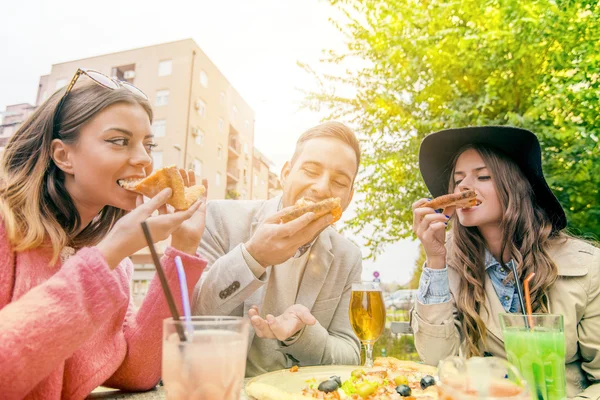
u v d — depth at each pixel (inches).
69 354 41.9
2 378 37.8
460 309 102.5
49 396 49.8
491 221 101.0
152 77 1019.3
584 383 89.8
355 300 84.0
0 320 39.6
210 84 1117.1
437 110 220.4
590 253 94.1
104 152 57.6
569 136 175.9
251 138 1462.8
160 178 59.1
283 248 70.6
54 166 59.9
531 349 55.2
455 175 107.9
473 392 35.5
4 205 52.8
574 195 171.6
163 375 39.5
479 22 192.7
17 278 51.1
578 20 175.5
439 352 87.4
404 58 220.2
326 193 95.3
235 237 107.0
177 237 64.7
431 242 90.0
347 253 111.0
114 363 61.4
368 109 240.2
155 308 62.6
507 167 101.2
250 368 97.4
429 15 208.7
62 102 58.9
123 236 48.9
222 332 39.8
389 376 68.0
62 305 40.9
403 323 188.7
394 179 243.4
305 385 63.0
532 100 186.7
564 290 91.0
